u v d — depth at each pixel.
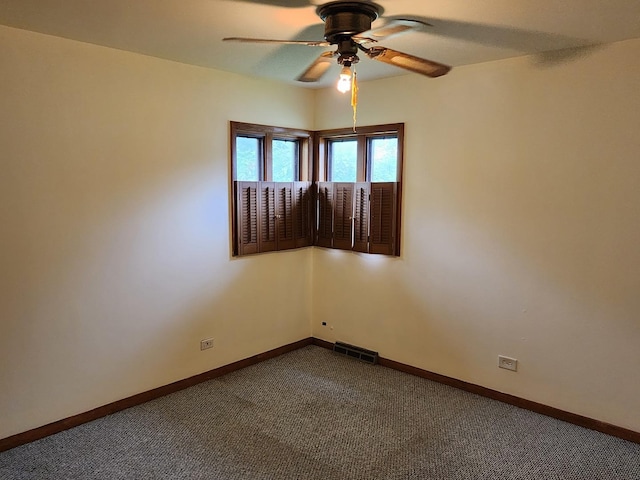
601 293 2.85
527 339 3.16
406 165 3.66
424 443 2.75
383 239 3.81
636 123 2.64
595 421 2.92
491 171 3.22
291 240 4.16
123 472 2.45
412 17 2.26
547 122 2.95
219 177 3.57
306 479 2.40
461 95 3.31
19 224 2.61
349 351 4.16
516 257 3.16
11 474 2.43
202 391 3.44
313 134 4.28
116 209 3.00
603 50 2.71
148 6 2.14
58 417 2.85
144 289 3.20
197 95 3.37
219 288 3.66
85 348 2.94
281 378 3.69
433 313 3.61
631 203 2.70
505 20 2.30
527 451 2.67
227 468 2.49
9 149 2.54
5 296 2.59
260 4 2.09
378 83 3.77
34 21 2.38
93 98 2.84
